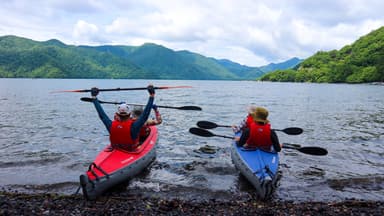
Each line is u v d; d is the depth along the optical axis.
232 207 6.41
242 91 62.91
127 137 8.11
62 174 8.40
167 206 6.33
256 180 7.28
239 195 7.25
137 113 9.86
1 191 7.09
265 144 8.48
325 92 62.97
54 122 17.08
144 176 8.34
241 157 8.36
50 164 9.27
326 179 8.40
